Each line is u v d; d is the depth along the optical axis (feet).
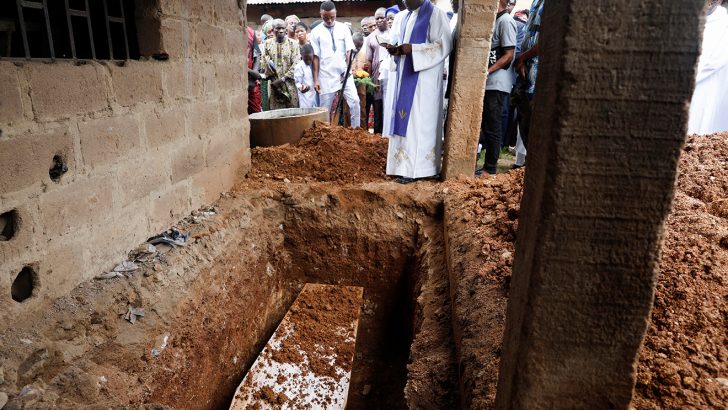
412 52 12.31
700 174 9.57
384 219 12.67
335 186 13.28
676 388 4.80
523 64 14.34
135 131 8.39
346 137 15.38
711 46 12.95
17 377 5.55
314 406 8.45
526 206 3.75
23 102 6.09
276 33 23.06
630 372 3.54
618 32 2.77
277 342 10.13
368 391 11.05
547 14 3.31
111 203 7.92
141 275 7.95
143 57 8.95
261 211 12.36
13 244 6.10
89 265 7.48
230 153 12.53
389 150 13.69
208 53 10.79
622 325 3.40
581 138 2.99
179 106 9.75
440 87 12.93
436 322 8.70
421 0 12.44
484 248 8.73
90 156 7.34
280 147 15.05
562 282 3.35
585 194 3.10
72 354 6.33
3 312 5.97
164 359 7.53
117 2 8.36
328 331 10.64
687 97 2.81
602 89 2.88
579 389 3.67
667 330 5.61
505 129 18.85
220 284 9.72
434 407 6.54
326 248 12.98
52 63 6.59
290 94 23.79
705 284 6.15
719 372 4.99
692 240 7.01
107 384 6.34
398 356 11.84
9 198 5.98
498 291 7.34
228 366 9.82
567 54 2.85
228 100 12.13
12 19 6.65
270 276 12.46
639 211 3.09
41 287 6.57
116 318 7.23
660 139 2.92
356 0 35.65
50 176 6.74
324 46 22.77
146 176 8.84
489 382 5.53
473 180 13.32
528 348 3.60
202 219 10.43
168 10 8.95
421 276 11.05
